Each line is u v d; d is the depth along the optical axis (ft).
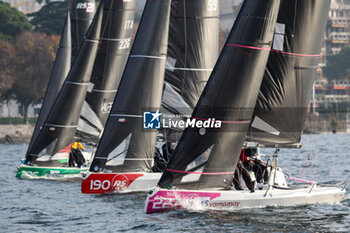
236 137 174.40
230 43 174.50
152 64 227.61
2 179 289.94
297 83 189.16
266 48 176.24
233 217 166.50
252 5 174.40
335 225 158.40
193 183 173.78
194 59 242.99
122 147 226.17
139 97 226.17
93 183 224.74
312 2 187.01
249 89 174.81
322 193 190.29
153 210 174.29
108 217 174.40
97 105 301.84
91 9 339.36
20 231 156.97
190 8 241.35
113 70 300.20
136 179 227.40
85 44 294.25
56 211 188.55
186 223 159.22
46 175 291.17
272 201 181.27
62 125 290.35
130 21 300.20
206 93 173.78
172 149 244.01
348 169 326.24
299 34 187.11
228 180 176.76
